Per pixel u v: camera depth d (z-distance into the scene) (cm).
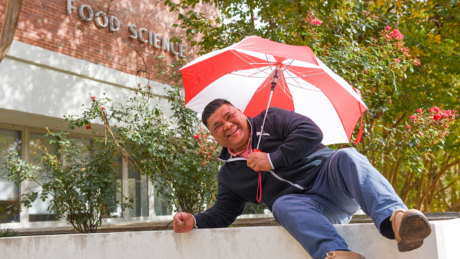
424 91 848
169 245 220
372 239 180
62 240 239
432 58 885
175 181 645
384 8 890
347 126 283
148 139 627
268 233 198
